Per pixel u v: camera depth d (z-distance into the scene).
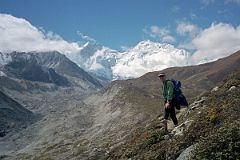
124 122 151.12
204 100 26.80
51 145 144.38
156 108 162.50
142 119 147.50
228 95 22.31
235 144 13.27
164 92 17.36
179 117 27.81
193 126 19.59
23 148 155.88
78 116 197.25
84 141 132.12
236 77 26.22
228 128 14.17
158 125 27.77
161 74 17.30
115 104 195.62
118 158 27.03
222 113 19.23
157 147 21.06
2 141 182.00
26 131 198.50
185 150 16.69
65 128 176.25
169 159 18.53
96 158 49.72
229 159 13.00
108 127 154.50
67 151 117.12
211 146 13.72
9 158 136.50
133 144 26.25
